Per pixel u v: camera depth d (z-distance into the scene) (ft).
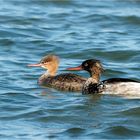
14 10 119.34
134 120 65.16
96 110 68.08
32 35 103.14
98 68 75.41
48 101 71.31
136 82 73.97
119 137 60.95
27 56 92.02
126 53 92.68
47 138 60.23
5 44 97.66
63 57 92.17
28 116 66.03
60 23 111.55
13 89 75.92
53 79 78.79
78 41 99.71
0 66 85.97
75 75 78.48
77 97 73.20
